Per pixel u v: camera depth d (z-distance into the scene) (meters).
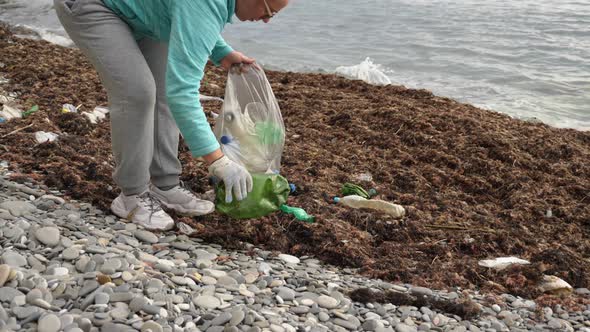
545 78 10.39
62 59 9.07
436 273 4.14
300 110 7.43
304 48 12.14
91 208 4.22
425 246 4.54
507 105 9.11
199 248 3.98
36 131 5.66
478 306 3.65
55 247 3.47
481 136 6.54
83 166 4.95
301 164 5.82
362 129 6.81
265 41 12.59
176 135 4.22
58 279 3.08
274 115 4.18
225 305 3.18
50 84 7.57
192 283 3.36
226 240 4.16
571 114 8.80
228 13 3.47
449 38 12.97
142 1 3.52
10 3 15.86
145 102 3.65
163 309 2.97
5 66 8.37
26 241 3.47
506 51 12.02
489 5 16.09
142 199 4.07
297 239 4.43
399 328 3.28
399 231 4.71
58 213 4.02
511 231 4.91
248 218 4.17
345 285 3.76
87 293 3.01
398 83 10.14
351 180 5.62
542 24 14.05
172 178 4.27
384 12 15.41
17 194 4.24
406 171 5.86
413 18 14.81
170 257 3.75
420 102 8.12
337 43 12.59
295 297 3.47
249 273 3.68
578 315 3.79
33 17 14.40
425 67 11.04
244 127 4.08
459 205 5.31
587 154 6.47
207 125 3.43
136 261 3.39
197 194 4.67
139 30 3.68
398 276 4.04
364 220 4.77
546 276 4.23
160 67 3.97
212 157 3.46
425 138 6.55
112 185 4.64
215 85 8.44
